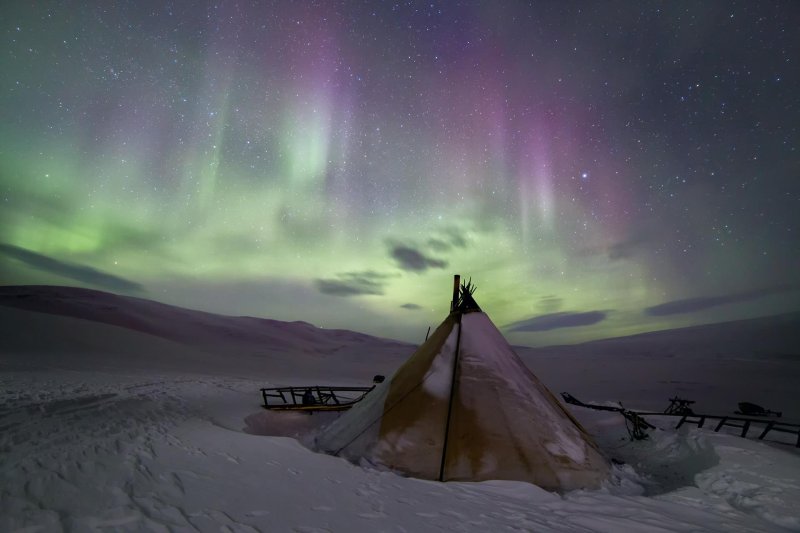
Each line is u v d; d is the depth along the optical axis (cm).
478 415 649
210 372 2550
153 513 309
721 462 615
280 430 905
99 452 464
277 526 312
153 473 406
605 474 611
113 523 285
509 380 708
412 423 653
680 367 3928
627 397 2320
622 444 872
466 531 341
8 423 616
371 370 4256
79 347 2908
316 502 379
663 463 713
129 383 1442
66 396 991
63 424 626
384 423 670
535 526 367
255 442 618
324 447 698
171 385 1475
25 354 2342
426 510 389
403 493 445
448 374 716
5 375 1412
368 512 368
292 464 517
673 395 2397
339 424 756
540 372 3938
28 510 295
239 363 3481
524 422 643
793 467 566
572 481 573
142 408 863
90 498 328
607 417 1133
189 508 327
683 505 470
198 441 580
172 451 503
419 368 742
